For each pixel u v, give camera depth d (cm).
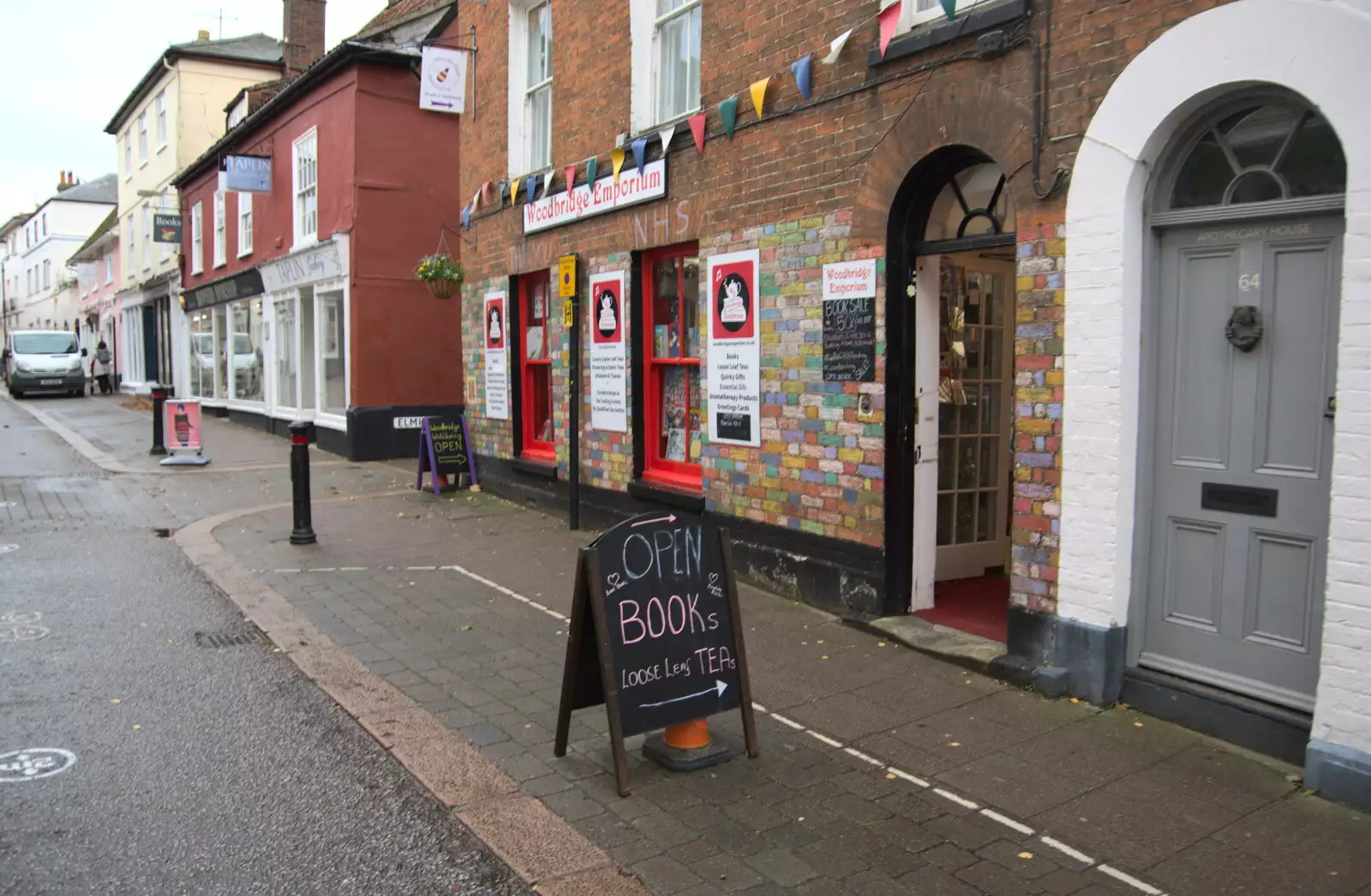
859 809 396
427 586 749
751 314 711
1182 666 470
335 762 443
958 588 686
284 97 1656
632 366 861
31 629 633
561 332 973
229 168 1764
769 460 705
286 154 1731
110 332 3803
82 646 602
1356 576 383
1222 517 452
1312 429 421
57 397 3125
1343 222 408
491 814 392
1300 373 424
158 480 1288
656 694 421
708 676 437
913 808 396
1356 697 387
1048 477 510
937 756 443
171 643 610
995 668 530
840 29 627
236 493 1179
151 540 916
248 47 2800
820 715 492
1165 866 350
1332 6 387
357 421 1461
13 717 488
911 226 607
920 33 570
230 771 432
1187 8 438
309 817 392
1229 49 421
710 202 746
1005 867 352
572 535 923
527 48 1053
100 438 1819
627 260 856
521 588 741
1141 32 457
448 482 1214
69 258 4400
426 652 596
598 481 924
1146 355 473
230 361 2148
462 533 940
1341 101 384
